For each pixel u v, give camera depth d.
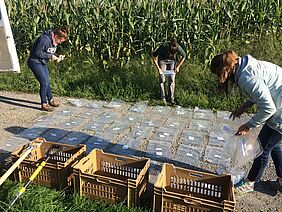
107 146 4.77
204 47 7.38
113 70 7.40
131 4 7.47
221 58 2.97
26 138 4.98
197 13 7.27
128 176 3.61
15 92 7.19
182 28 7.29
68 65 7.73
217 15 7.31
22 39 8.16
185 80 6.90
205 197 3.37
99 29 7.60
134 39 7.65
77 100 6.72
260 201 3.55
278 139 3.28
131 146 4.77
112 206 3.16
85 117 5.88
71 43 7.86
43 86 6.00
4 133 5.15
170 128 5.43
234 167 4.17
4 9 4.89
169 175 3.43
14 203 3.06
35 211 3.01
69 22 7.78
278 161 3.55
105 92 6.93
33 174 3.23
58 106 6.42
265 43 7.66
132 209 3.11
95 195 3.25
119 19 7.52
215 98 6.52
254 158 3.46
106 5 7.61
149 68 7.16
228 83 3.04
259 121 3.06
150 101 6.66
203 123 5.66
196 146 4.81
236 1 7.59
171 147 4.76
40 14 7.96
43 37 5.67
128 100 6.73
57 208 3.15
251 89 2.93
